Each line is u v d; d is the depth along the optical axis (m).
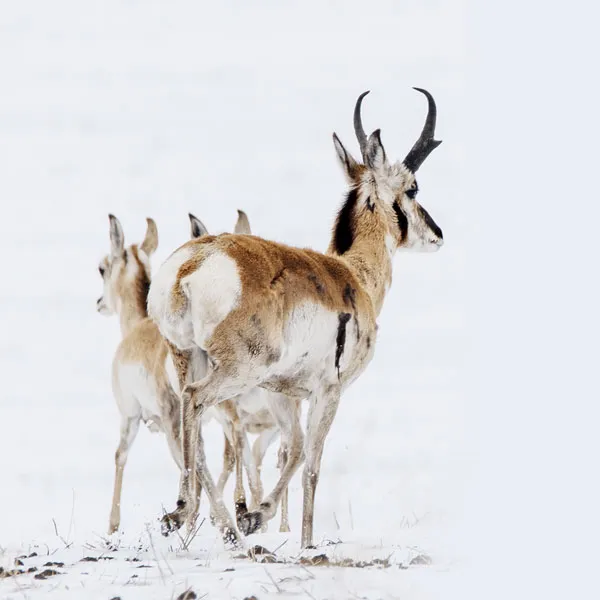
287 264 30.91
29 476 55.34
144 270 47.16
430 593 22.12
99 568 25.73
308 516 31.62
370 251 37.12
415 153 39.47
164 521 28.62
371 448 57.38
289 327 30.61
